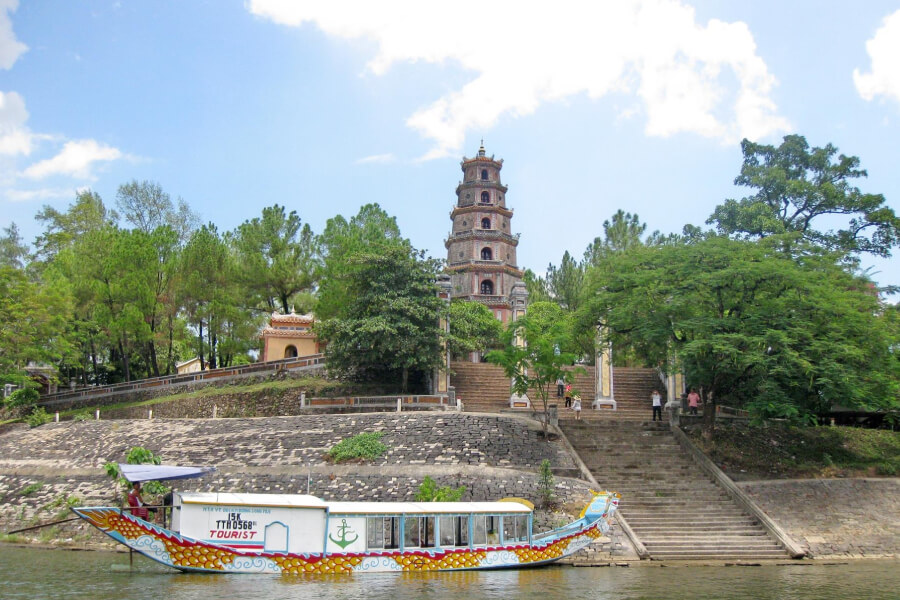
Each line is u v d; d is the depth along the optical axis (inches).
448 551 1108.5
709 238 1654.8
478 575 1076.5
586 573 1107.3
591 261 2593.5
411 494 1353.3
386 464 1423.5
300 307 2460.6
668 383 1865.2
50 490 1533.0
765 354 1461.6
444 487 1326.3
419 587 972.6
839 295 1462.8
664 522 1323.8
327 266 2301.9
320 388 1947.6
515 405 1845.5
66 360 2268.7
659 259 1611.7
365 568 1075.3
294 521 1064.2
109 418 2154.3
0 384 2303.2
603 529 1210.6
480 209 3031.5
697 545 1262.3
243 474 1459.2
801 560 1234.6
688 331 1547.7
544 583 1014.4
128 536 1029.2
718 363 1496.1
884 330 1450.5
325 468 1434.5
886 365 1472.7
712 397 1585.9
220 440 1588.3
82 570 1083.9
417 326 1843.0
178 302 2370.8
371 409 1733.5
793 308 1483.8
